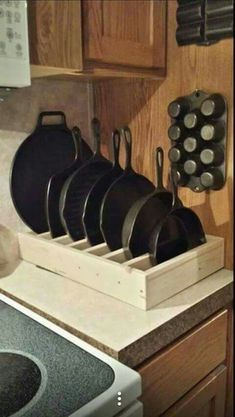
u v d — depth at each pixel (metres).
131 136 1.14
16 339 0.73
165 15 1.04
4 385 0.60
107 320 0.78
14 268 1.07
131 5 0.94
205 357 0.91
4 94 0.95
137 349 0.71
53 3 0.81
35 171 1.17
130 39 0.96
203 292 0.89
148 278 0.80
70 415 0.53
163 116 1.12
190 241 1.00
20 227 1.17
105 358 0.66
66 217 1.09
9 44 0.75
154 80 1.11
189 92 1.04
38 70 0.86
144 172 1.20
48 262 1.04
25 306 0.87
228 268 1.03
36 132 1.16
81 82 1.24
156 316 0.79
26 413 0.53
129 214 0.96
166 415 0.82
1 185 1.11
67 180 1.12
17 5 0.74
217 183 1.02
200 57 1.00
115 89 1.22
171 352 0.80
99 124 1.20
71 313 0.81
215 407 0.98
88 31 0.87
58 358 0.67
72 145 1.25
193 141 1.02
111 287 0.88
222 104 0.97
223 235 1.04
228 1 0.91
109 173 1.09
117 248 1.04
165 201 1.01
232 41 0.93
